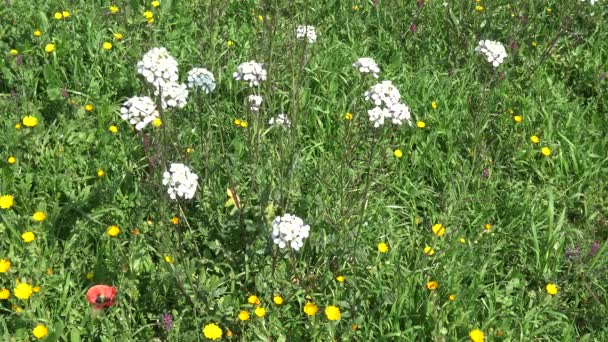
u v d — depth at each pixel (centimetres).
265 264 150
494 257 165
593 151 193
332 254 153
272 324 142
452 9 227
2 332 135
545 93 208
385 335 141
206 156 157
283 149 160
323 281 150
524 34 228
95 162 168
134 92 191
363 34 228
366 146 179
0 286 141
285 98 191
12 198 153
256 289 146
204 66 188
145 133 169
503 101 204
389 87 152
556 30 234
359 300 144
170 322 134
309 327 141
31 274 141
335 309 136
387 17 231
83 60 201
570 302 157
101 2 221
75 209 158
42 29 202
